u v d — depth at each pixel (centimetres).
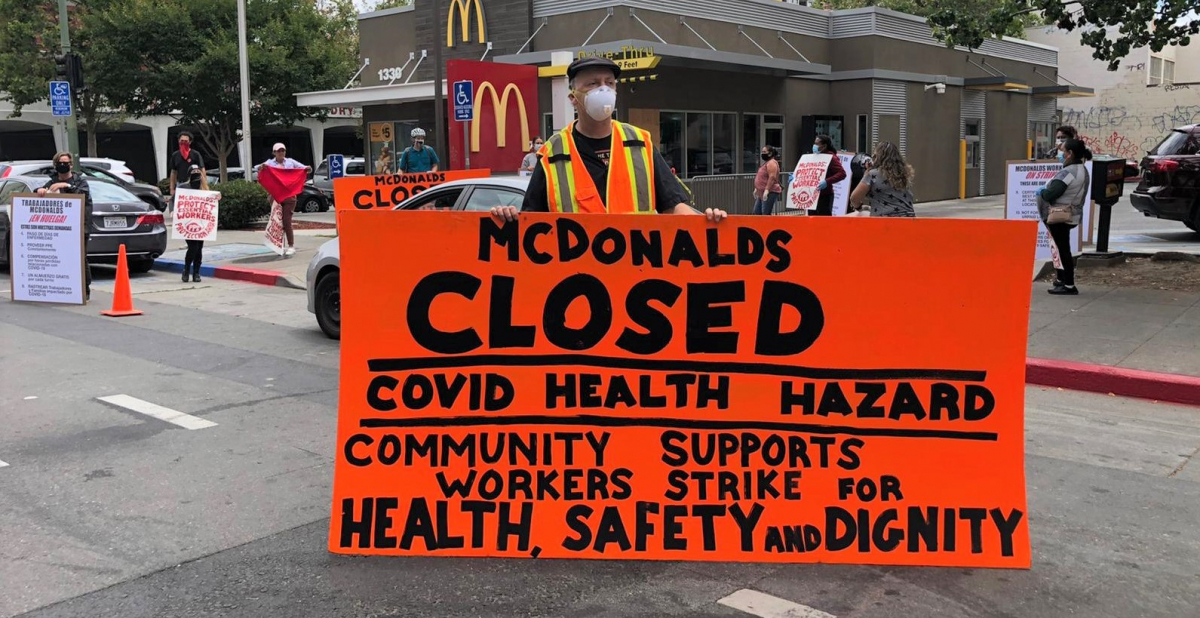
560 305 409
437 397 414
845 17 2558
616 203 412
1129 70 4066
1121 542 432
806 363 407
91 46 3058
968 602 369
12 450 567
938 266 401
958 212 2397
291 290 1296
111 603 371
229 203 2075
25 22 3228
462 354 412
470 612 361
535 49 2119
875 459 406
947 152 2866
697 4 2136
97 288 1316
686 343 409
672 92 2097
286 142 5088
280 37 3134
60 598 375
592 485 411
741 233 404
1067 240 995
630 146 420
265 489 500
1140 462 554
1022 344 402
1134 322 875
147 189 1916
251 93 3108
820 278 405
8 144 4697
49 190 1184
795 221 402
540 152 427
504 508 411
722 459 409
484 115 1589
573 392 411
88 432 605
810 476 407
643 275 407
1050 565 405
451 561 405
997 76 2981
